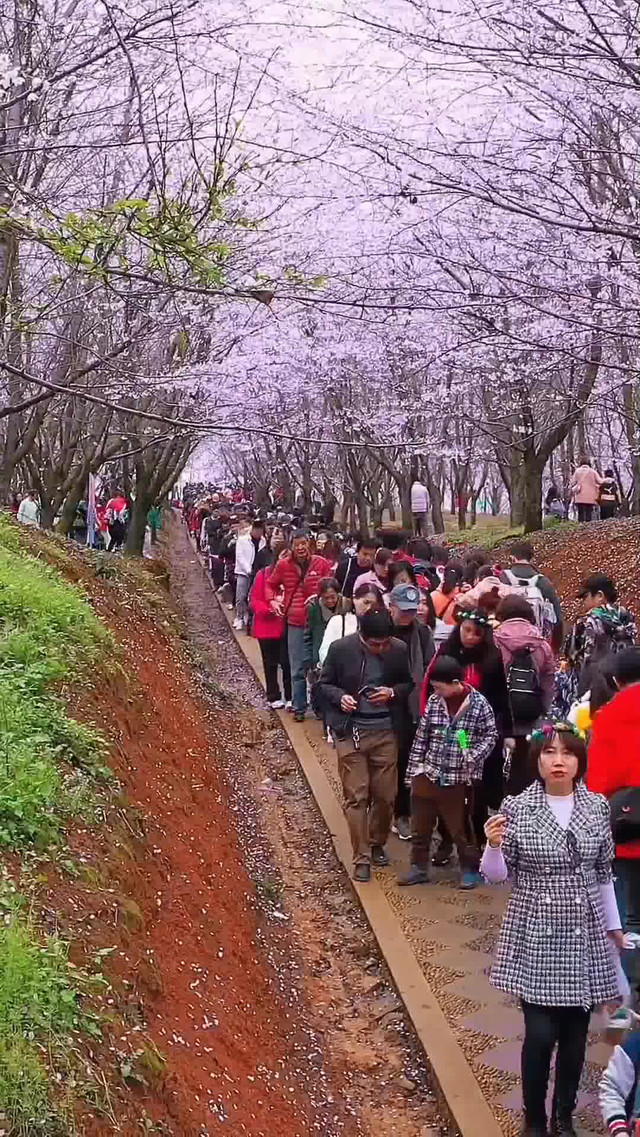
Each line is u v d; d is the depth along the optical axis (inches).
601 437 1539.1
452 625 369.7
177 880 227.1
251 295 236.8
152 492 914.1
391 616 338.6
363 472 1353.3
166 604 646.5
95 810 200.8
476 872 311.3
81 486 692.1
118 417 680.4
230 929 238.8
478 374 721.6
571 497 1199.6
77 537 888.9
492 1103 203.8
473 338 381.4
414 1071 226.1
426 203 382.3
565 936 182.1
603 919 185.3
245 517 923.4
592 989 180.9
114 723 264.1
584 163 355.9
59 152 318.0
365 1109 212.8
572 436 1505.9
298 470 1766.7
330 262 385.1
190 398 466.0
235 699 569.3
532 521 993.5
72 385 336.2
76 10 295.4
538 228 375.2
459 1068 216.1
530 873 185.0
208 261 229.6
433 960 264.1
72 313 342.3
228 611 892.6
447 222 398.0
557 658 386.9
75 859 179.6
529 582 393.4
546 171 354.6
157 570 821.9
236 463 2223.2
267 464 1672.0
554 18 328.2
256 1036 203.2
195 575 1266.0
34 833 175.8
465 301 364.5
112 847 194.7
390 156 367.2
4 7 284.0
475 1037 228.4
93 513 680.4
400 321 392.8
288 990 251.0
